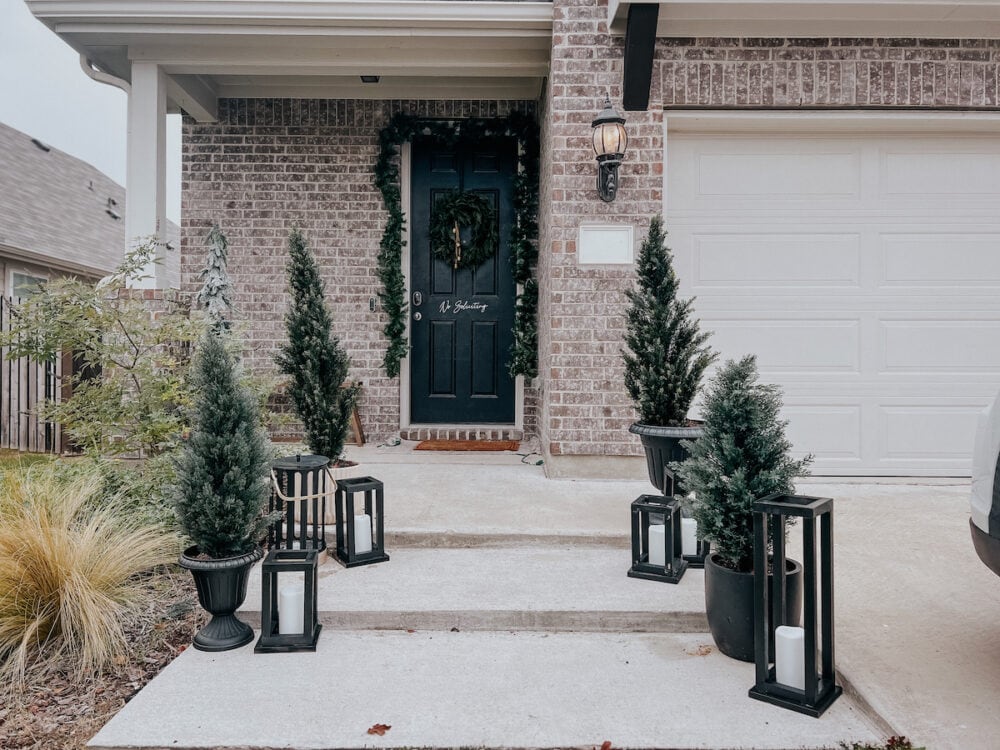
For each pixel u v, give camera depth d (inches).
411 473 198.1
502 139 256.4
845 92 187.8
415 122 249.6
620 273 190.5
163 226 212.2
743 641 98.9
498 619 110.8
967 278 198.5
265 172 252.2
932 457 199.3
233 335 167.3
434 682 93.9
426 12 194.4
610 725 83.1
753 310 200.1
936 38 187.8
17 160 539.2
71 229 499.5
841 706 87.5
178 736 80.5
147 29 195.6
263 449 109.5
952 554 133.7
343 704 87.9
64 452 222.5
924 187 198.5
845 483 195.0
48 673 99.5
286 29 198.7
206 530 101.1
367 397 256.7
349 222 253.6
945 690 86.4
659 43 188.9
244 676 95.3
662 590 119.0
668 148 199.8
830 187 199.3
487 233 259.3
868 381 199.3
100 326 153.8
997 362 198.2
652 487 181.5
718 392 104.0
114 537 120.6
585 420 190.7
